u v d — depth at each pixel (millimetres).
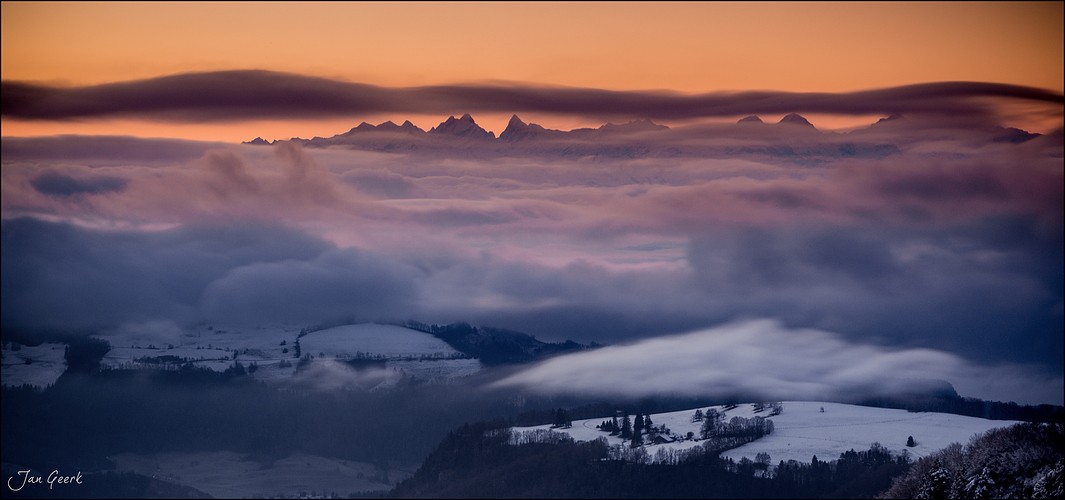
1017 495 190250
